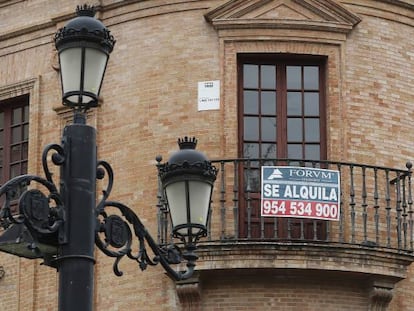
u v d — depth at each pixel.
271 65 25.02
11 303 25.58
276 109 24.80
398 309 24.05
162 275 23.73
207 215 15.55
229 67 24.61
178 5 25.11
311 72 25.09
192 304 23.25
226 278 23.33
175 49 24.94
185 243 15.84
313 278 23.41
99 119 25.23
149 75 24.97
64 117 25.84
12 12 27.33
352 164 23.67
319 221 24.05
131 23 25.42
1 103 27.14
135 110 24.89
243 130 24.59
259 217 23.84
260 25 24.67
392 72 25.36
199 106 24.48
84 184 14.53
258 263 22.77
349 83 24.89
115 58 25.38
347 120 24.66
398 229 23.80
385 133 24.91
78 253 14.23
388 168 24.08
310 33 24.81
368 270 23.19
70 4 26.42
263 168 23.47
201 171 15.46
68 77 14.67
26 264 25.58
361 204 24.05
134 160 24.61
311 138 24.69
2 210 14.23
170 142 24.42
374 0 25.52
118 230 15.18
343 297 23.55
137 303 23.86
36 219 14.15
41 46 26.69
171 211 15.52
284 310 23.23
